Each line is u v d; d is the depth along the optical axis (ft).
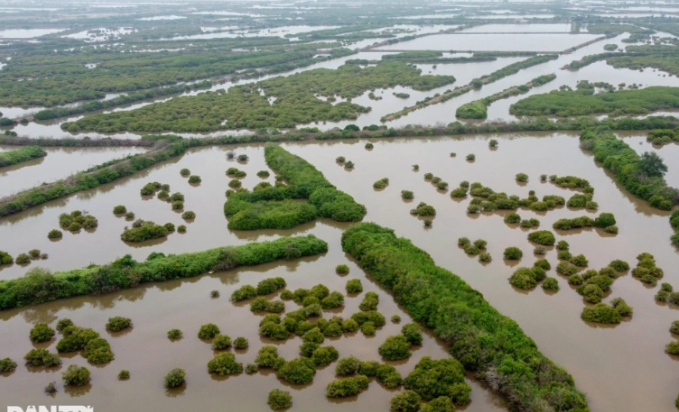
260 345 203.82
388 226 293.23
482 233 286.87
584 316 215.10
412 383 178.50
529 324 211.82
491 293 233.14
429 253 265.54
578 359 192.03
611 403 171.63
